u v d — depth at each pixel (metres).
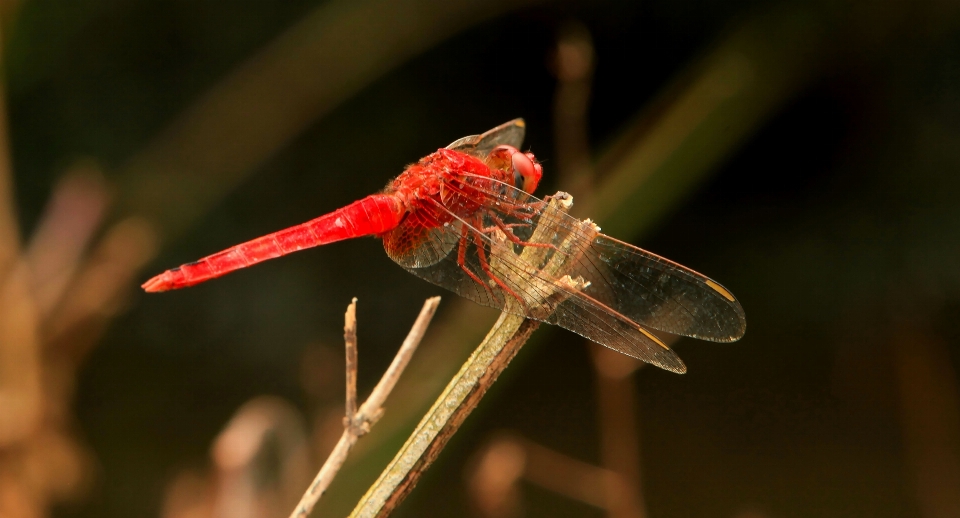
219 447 0.63
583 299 0.61
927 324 0.94
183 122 0.92
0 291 0.65
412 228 0.62
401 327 1.03
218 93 0.89
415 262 0.62
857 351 0.97
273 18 0.98
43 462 0.65
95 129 0.97
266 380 1.00
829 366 0.99
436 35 0.87
